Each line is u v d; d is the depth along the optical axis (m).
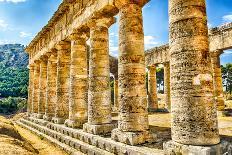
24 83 92.31
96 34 14.52
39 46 26.50
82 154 11.62
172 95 8.29
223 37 20.69
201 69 7.88
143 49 11.70
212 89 8.00
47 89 22.58
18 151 9.48
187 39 8.06
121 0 11.73
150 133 10.78
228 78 56.75
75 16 16.84
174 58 8.30
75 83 16.66
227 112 20.78
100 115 13.58
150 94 29.53
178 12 8.34
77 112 16.28
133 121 10.73
